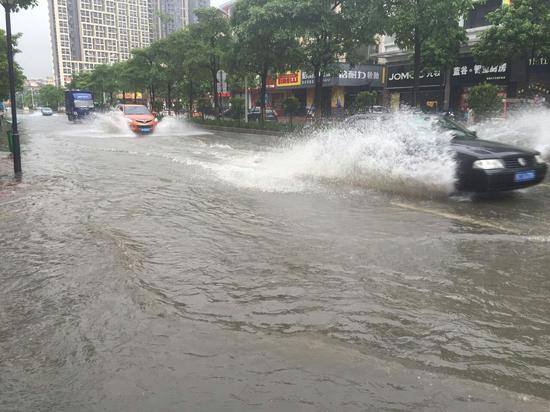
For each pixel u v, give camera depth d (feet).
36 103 464.65
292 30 73.41
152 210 24.89
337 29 72.49
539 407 8.97
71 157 48.80
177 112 155.43
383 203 26.13
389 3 59.98
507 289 14.56
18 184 32.86
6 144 66.03
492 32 69.97
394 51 103.81
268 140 71.77
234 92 176.24
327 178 33.86
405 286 14.74
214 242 19.25
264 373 10.11
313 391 9.45
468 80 89.15
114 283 14.92
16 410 9.03
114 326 12.24
